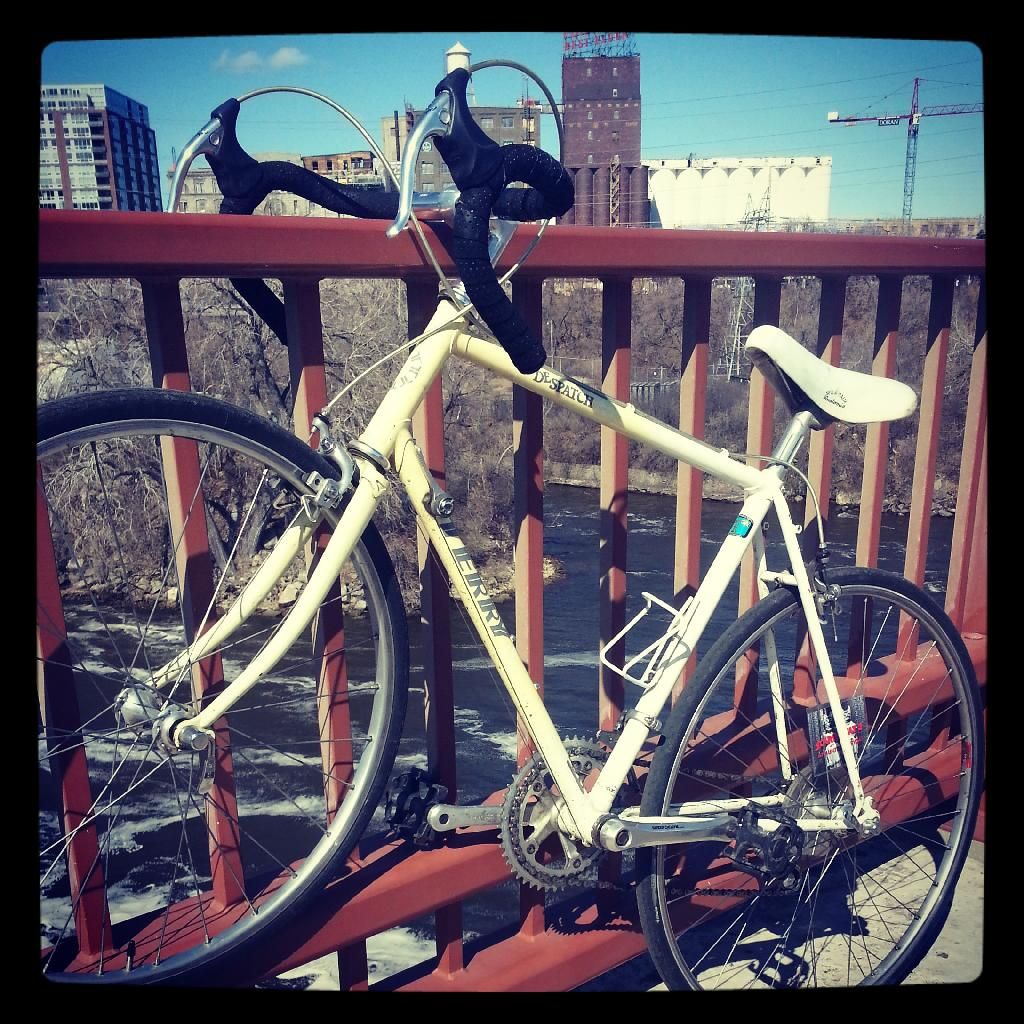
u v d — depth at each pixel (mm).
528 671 1715
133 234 1110
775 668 1677
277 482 1354
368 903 1506
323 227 1247
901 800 2170
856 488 24719
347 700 1485
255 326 13133
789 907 2166
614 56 73500
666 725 1555
